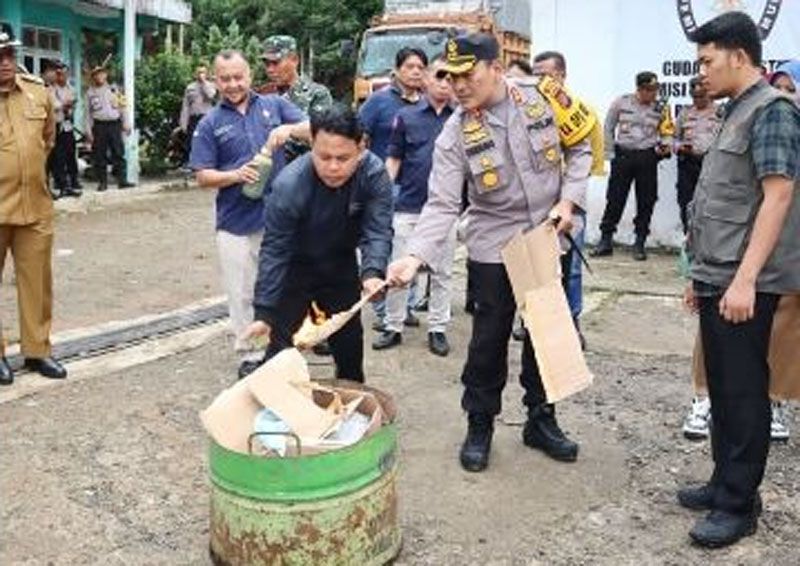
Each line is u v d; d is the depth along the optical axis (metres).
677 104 9.26
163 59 16.64
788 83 4.71
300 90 6.32
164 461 4.38
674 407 5.15
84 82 16.50
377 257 3.85
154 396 5.25
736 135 3.39
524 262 3.91
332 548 3.16
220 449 3.17
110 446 4.54
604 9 9.37
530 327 3.86
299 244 3.96
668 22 9.16
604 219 9.35
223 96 5.22
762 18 8.78
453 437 4.68
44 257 5.43
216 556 3.33
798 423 4.87
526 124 3.94
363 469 3.18
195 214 12.40
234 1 29.92
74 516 3.86
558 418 4.96
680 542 3.65
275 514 3.11
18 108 5.26
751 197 3.39
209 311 7.14
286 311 4.14
